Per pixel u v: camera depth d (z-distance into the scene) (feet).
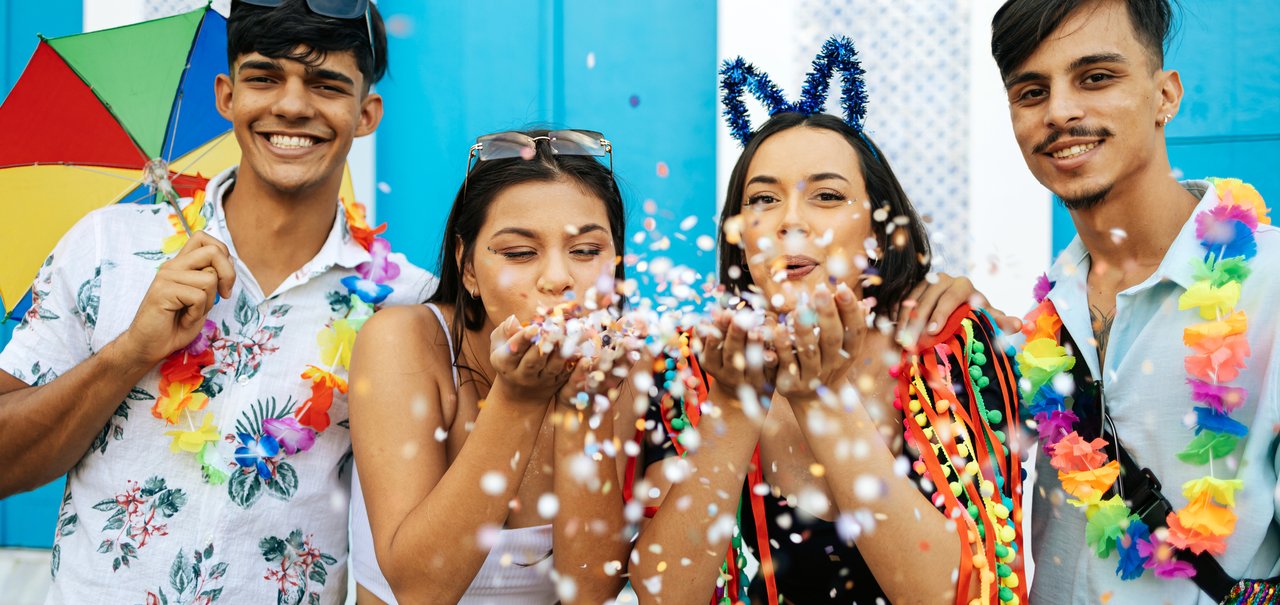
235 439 5.43
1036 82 5.42
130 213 5.82
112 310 5.53
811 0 9.27
